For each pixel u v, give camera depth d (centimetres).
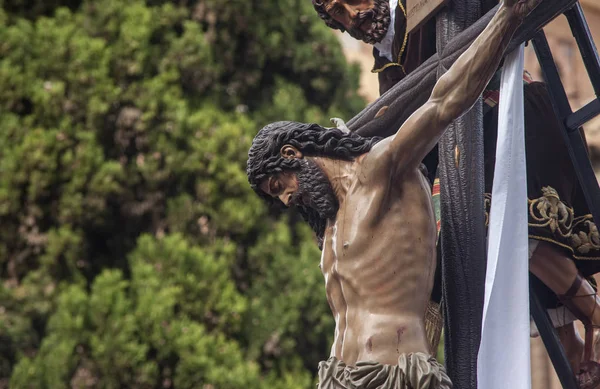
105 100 1470
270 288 1411
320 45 1605
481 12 434
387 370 364
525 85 498
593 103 434
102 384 1295
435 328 428
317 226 406
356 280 380
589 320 487
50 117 1461
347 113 1606
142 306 1323
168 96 1490
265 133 405
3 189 1405
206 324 1363
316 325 1391
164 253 1382
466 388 396
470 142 417
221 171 1460
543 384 1080
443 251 411
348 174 392
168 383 1315
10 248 1409
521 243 395
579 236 485
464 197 412
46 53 1478
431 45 464
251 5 1583
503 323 386
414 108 439
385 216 382
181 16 1557
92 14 1528
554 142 489
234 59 1580
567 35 1078
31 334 1370
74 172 1434
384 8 474
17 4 1550
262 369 1372
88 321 1317
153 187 1462
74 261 1412
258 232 1461
